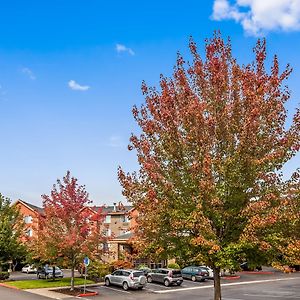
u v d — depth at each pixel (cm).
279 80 1274
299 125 1255
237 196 1215
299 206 1203
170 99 1302
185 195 1270
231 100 1290
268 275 5428
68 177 3356
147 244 1338
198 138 1248
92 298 2930
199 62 1360
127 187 1363
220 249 1209
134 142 1370
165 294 3256
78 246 3231
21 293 3075
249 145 1198
